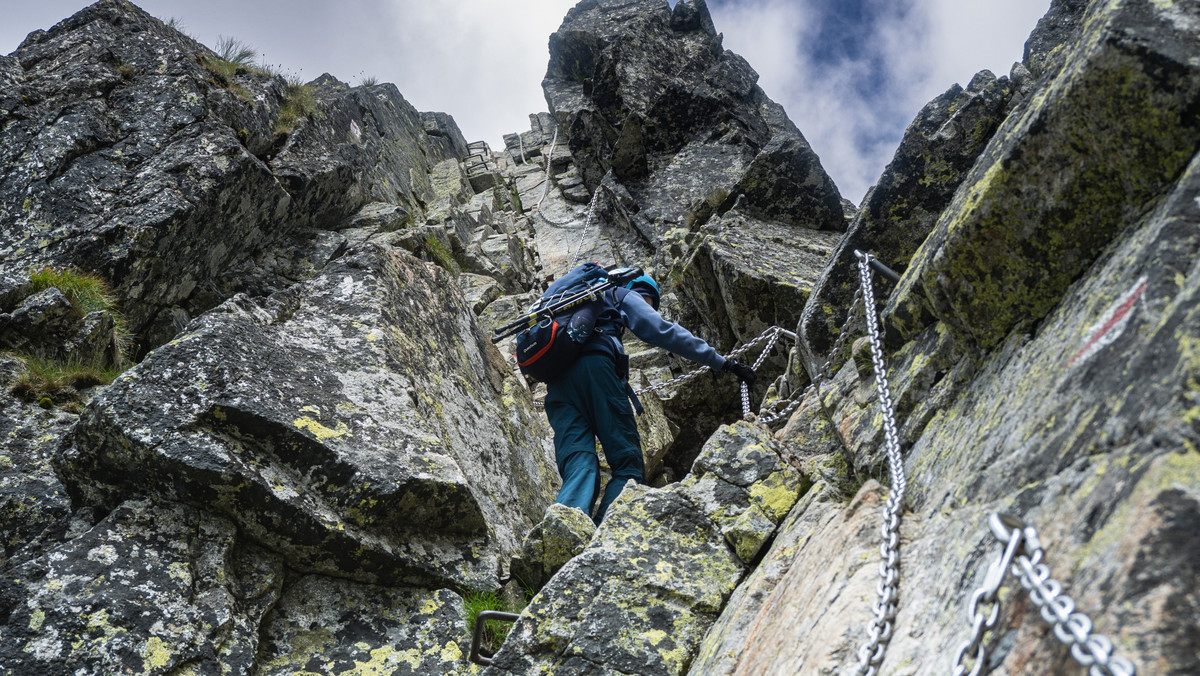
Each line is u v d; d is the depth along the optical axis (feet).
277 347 12.01
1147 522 3.31
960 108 13.87
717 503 9.68
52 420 12.84
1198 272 4.23
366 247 15.38
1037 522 4.26
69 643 8.55
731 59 47.39
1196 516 3.16
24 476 11.34
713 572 9.02
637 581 8.90
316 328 13.20
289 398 11.18
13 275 16.11
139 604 9.03
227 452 10.13
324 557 10.46
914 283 8.28
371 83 50.65
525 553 11.04
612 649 8.34
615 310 14.69
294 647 9.85
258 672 9.43
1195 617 2.90
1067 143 5.75
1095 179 5.77
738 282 19.81
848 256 13.79
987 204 6.28
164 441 9.94
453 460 11.72
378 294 14.37
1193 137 5.20
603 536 9.41
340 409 11.57
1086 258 6.06
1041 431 5.02
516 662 8.39
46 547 10.24
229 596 9.61
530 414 18.20
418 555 10.86
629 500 9.83
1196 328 3.84
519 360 14.46
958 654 3.98
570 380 14.17
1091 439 4.31
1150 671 2.84
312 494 10.55
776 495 9.63
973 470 5.79
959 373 7.52
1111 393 4.37
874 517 6.63
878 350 8.52
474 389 15.87
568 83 54.95
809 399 12.42
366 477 10.63
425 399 13.28
